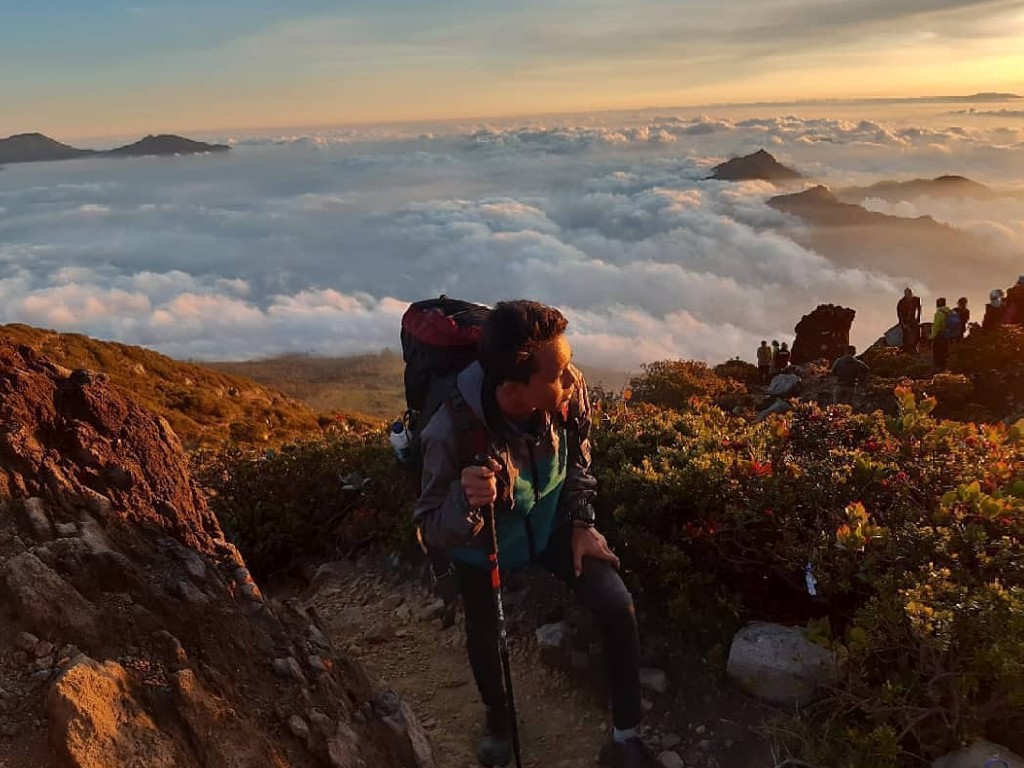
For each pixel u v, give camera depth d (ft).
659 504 11.84
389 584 15.20
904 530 9.92
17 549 8.04
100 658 7.36
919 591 8.49
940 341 59.93
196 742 7.12
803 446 13.71
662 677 10.53
